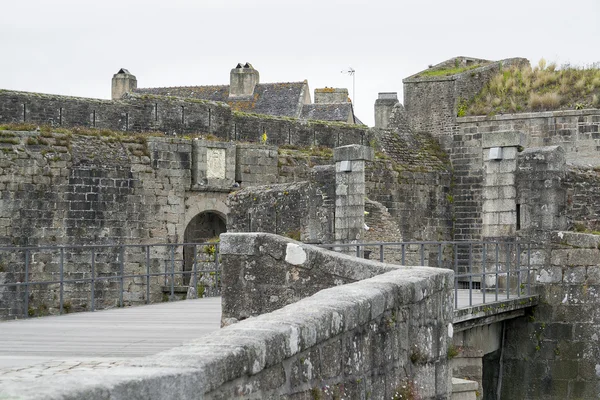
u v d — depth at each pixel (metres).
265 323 8.98
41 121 40.53
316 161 47.19
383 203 47.25
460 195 49.94
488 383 25.12
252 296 14.63
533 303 24.62
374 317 11.09
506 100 49.62
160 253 41.59
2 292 37.44
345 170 34.94
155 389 6.64
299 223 32.59
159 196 41.75
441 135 50.81
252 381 8.18
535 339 24.73
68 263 38.94
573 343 24.45
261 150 45.28
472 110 50.16
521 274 25.16
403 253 18.23
